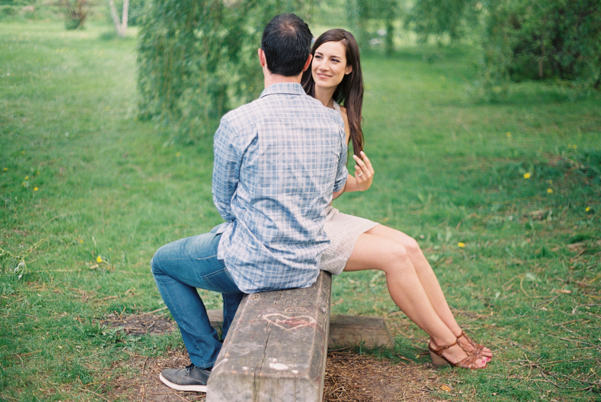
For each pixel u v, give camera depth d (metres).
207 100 7.14
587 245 4.15
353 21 16.56
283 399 1.64
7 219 4.11
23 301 3.02
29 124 6.73
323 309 2.06
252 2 6.73
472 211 5.04
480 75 10.22
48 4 13.23
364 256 2.43
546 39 10.62
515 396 2.40
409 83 12.10
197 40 6.65
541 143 7.23
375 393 2.44
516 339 2.93
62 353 2.57
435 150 7.04
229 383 1.64
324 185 2.11
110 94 8.64
